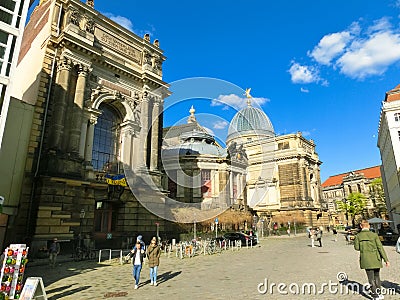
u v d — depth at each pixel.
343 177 120.94
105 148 33.00
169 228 34.12
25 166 25.25
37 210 23.97
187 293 11.05
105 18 33.44
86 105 30.19
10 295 9.43
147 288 12.18
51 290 12.02
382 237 33.56
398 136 44.78
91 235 27.38
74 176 26.69
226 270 16.58
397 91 48.44
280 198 76.69
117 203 31.64
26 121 25.97
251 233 39.28
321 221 80.56
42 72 27.80
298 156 76.38
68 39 28.33
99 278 14.66
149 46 37.97
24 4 18.16
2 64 16.64
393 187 52.03
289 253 26.05
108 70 33.12
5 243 23.25
